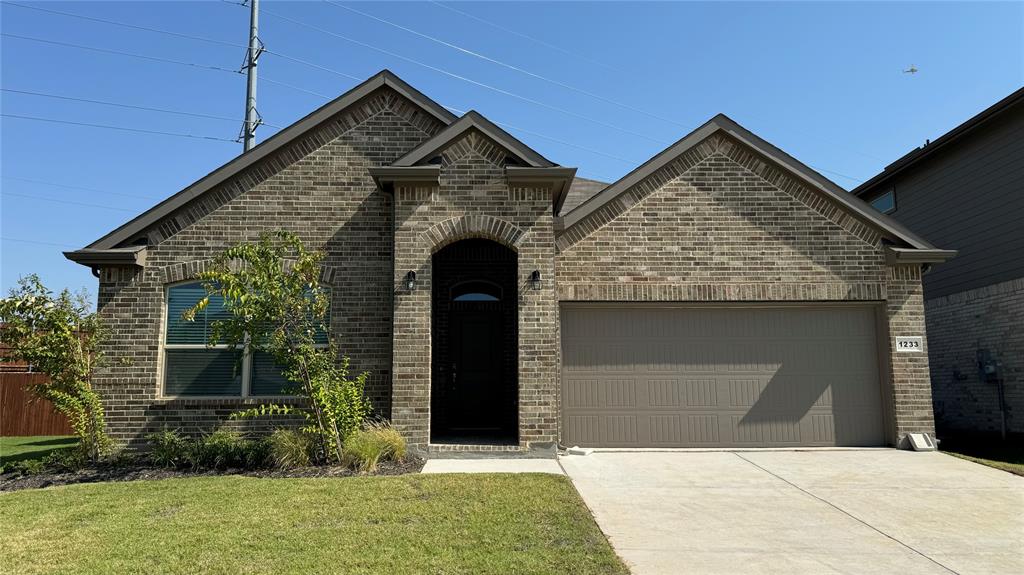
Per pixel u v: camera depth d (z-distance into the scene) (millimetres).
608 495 7910
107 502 7414
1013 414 12938
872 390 11508
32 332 9734
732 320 11578
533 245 10516
